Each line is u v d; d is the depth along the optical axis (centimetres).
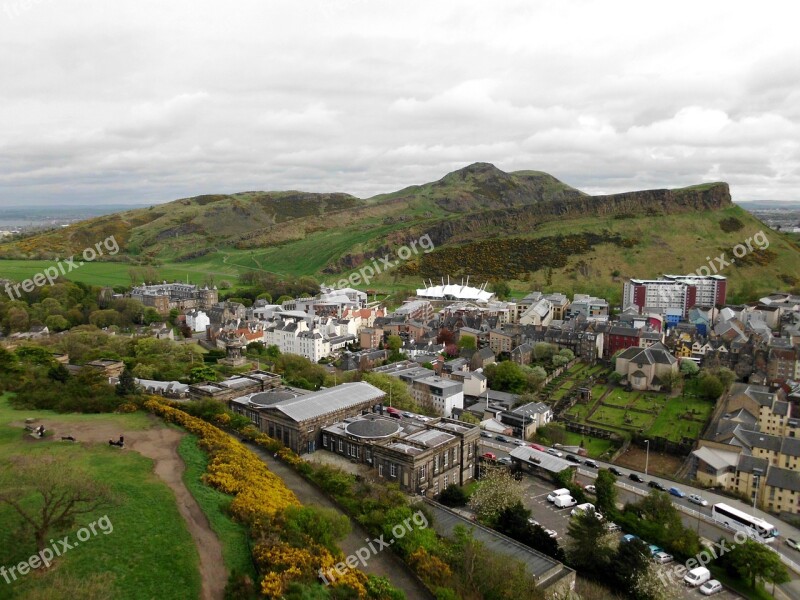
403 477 12525
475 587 8744
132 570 7638
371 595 7800
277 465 12462
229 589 7306
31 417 13350
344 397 15500
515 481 12900
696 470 16562
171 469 10888
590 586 9925
